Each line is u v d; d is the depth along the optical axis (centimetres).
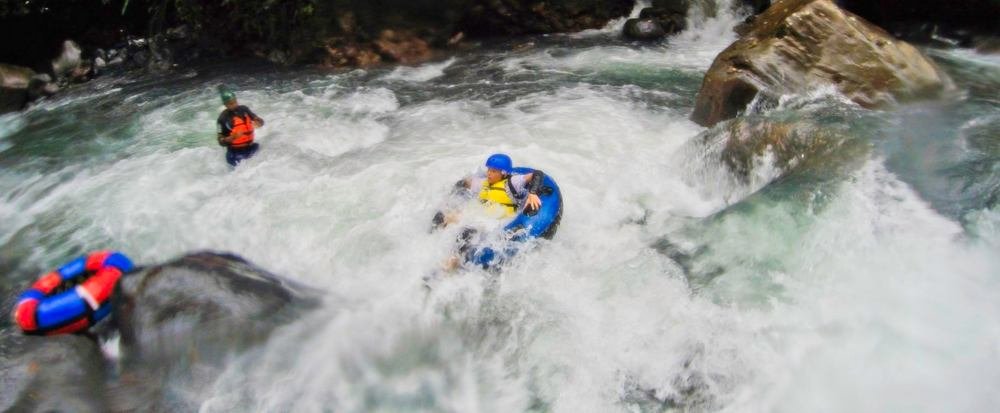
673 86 905
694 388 413
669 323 450
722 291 466
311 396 421
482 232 527
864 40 699
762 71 706
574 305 477
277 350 433
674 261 505
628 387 422
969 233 471
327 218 601
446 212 560
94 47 1225
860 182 536
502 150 706
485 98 895
